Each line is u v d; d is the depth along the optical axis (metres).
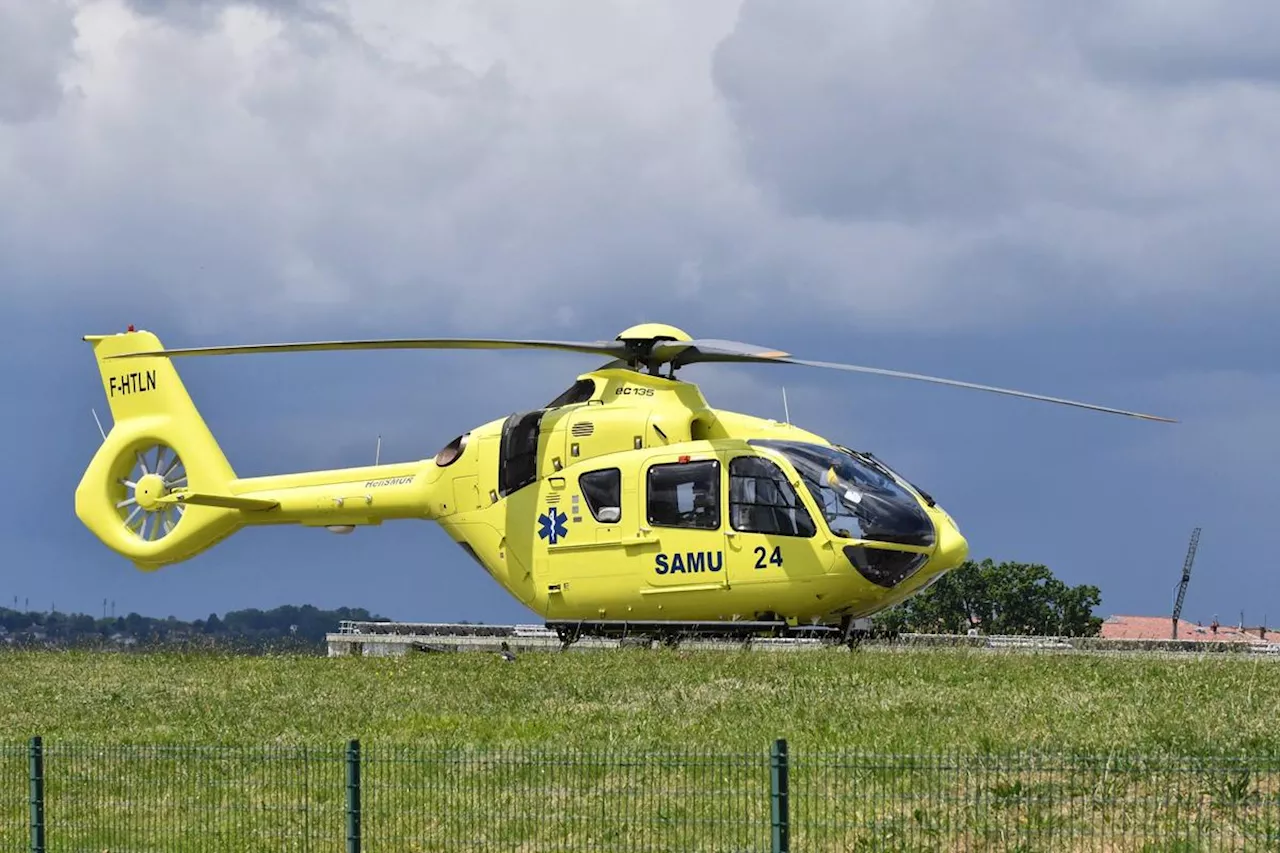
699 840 21.61
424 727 30.30
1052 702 29.14
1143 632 118.69
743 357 43.12
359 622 58.38
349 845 21.62
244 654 47.91
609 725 29.23
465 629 57.59
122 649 50.16
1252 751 23.72
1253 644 45.78
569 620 44.34
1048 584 98.94
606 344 44.34
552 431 44.81
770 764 19.84
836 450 42.66
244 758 25.92
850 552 40.69
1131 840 20.61
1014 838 20.67
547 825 22.91
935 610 99.50
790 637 42.28
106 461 57.41
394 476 49.25
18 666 45.56
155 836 24.30
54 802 26.20
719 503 42.00
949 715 28.22
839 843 21.19
